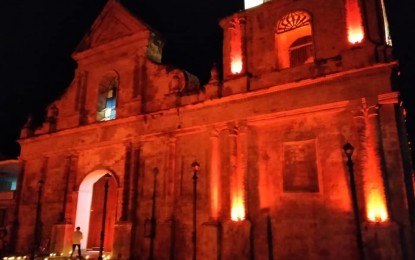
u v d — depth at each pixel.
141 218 22.59
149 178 23.06
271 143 19.56
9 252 27.00
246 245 18.20
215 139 20.95
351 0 19.16
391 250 14.87
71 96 28.95
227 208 19.64
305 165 18.39
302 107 18.72
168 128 22.94
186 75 23.66
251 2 26.59
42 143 28.94
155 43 26.69
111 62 27.56
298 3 20.78
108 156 25.39
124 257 21.86
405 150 16.70
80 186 26.19
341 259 16.38
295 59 21.52
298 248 17.48
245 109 20.41
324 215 17.28
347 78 17.92
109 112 27.47
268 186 19.03
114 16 28.31
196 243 20.20
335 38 19.23
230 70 21.81
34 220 27.42
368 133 16.91
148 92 24.86
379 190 15.86
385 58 17.34
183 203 21.41
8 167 37.53
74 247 22.88
